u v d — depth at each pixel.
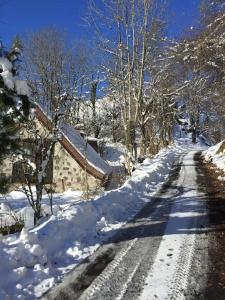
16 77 9.66
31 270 6.33
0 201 18.31
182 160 31.84
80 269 6.63
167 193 15.01
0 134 9.35
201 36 23.00
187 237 8.54
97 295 5.55
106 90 26.75
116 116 41.59
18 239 7.20
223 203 12.48
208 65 25.80
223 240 8.30
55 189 22.31
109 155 37.81
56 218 8.76
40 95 14.23
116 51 24.53
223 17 21.08
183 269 6.60
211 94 36.06
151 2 23.88
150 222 10.04
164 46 26.20
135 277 6.24
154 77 28.62
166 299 5.43
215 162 26.69
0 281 5.80
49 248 7.41
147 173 18.45
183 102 62.72
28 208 13.91
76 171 22.28
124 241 8.30
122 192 13.27
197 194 14.41
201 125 69.00
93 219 9.72
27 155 11.62
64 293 5.64
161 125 44.94
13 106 9.42
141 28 23.98
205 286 5.90
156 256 7.28
